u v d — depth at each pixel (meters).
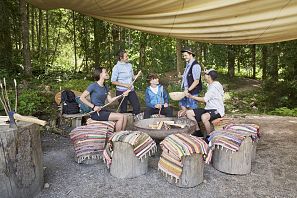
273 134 5.41
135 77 5.36
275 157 4.27
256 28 3.76
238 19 3.69
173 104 7.61
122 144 3.53
